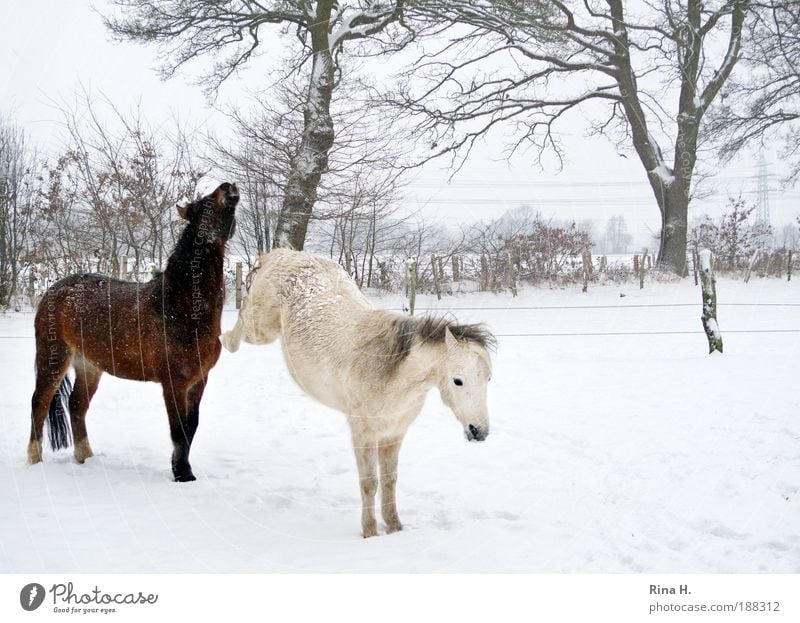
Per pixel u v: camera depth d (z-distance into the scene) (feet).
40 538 13.10
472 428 12.34
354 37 58.29
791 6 70.38
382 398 13.73
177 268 16.99
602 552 12.78
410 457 19.52
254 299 17.43
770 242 94.07
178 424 17.17
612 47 76.95
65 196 51.88
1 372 30.68
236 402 26.25
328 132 49.49
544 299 62.39
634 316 52.26
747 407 23.53
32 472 17.40
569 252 73.10
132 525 14.03
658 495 15.85
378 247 64.95
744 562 12.32
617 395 26.30
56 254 53.52
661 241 79.10
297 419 23.97
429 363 13.37
